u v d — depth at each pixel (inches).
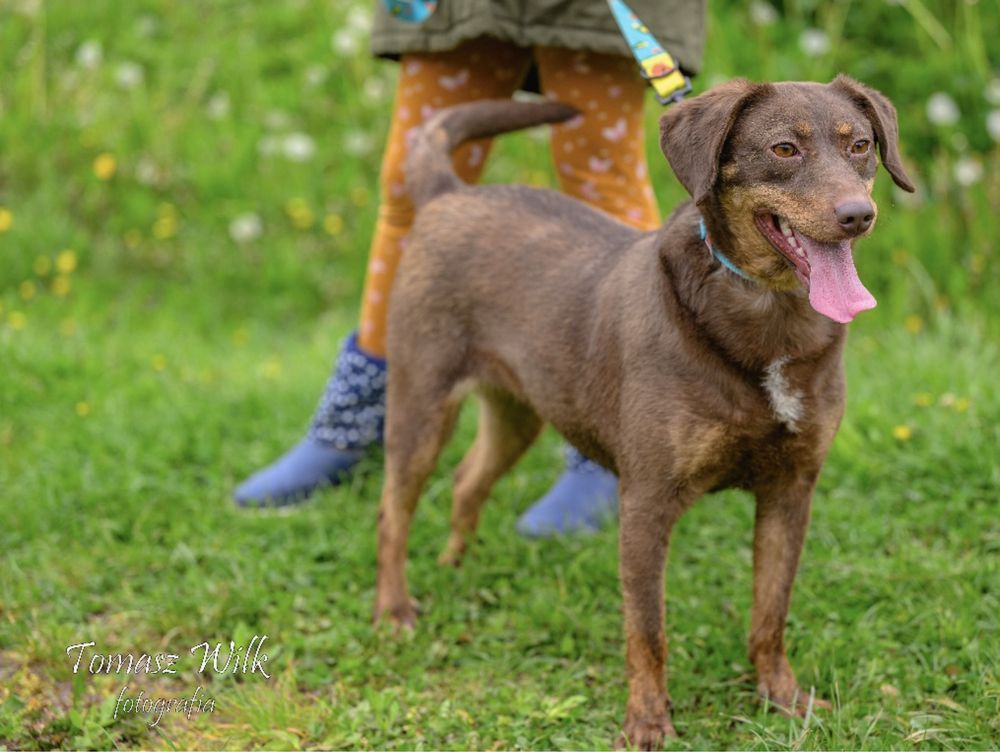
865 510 258.1
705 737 197.2
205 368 354.6
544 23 235.9
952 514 254.7
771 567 203.9
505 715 202.5
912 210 389.7
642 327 196.2
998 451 266.8
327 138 465.1
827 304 173.6
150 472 291.4
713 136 183.8
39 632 223.3
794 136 181.5
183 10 526.0
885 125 191.0
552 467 293.7
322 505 280.5
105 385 332.2
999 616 219.8
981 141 397.4
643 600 195.3
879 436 278.8
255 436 312.5
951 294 364.5
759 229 184.9
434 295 235.6
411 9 237.8
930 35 431.8
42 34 497.7
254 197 445.7
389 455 242.5
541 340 219.6
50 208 435.8
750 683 211.5
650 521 195.5
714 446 191.5
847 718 192.7
